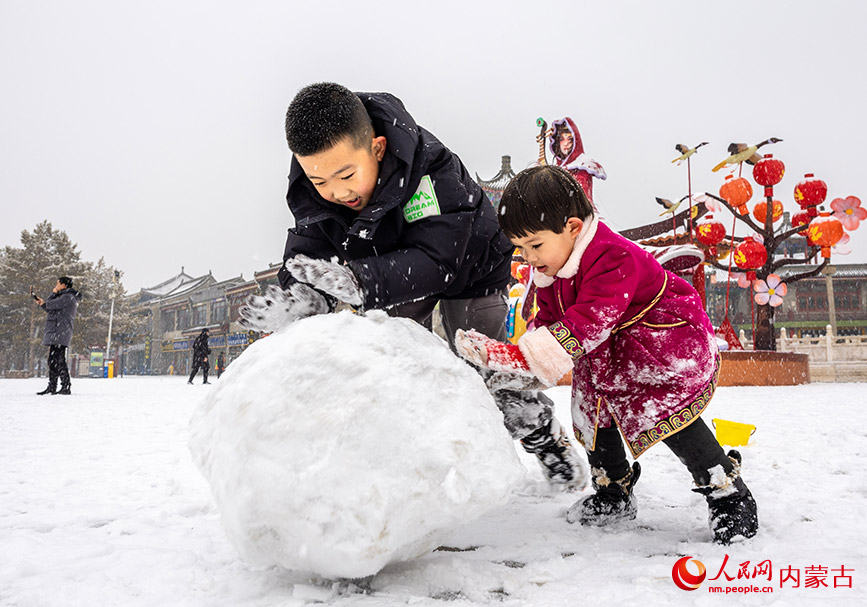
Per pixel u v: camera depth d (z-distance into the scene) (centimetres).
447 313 263
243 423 132
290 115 195
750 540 172
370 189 207
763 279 1446
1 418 600
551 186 180
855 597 129
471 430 136
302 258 177
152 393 1149
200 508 233
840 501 219
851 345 1672
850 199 1348
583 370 199
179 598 141
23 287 4541
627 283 176
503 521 207
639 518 207
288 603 134
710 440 179
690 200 1339
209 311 4784
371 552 125
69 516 223
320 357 137
